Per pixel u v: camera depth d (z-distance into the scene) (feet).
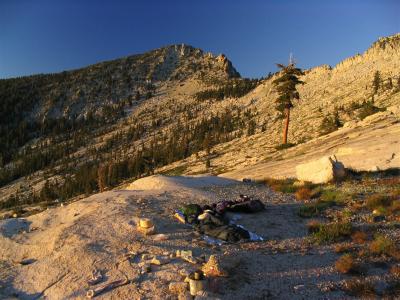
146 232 45.80
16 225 55.01
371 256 40.29
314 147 138.82
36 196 453.99
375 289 33.45
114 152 631.56
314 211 57.93
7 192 546.67
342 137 136.36
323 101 381.81
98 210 55.42
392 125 127.03
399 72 368.07
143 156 463.83
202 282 31.60
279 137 266.98
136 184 85.20
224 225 48.08
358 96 338.13
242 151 263.08
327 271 37.04
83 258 38.88
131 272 35.63
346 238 46.32
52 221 55.62
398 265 37.52
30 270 38.45
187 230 48.75
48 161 654.94
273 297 32.07
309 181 81.05
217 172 181.37
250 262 38.86
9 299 33.40
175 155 456.86
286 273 36.50
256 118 543.80
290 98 193.16
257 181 90.17
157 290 32.40
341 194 65.16
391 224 49.88
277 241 45.80
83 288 33.58
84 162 611.47
